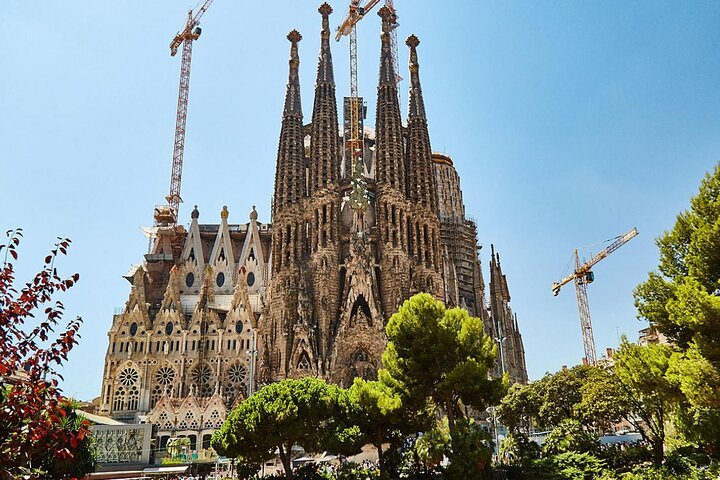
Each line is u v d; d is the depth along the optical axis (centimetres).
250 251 15262
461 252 16162
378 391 4922
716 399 3080
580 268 17375
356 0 16812
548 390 7319
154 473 7794
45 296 1470
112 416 12231
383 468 4900
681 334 4016
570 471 4562
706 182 4009
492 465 4984
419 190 13688
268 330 12062
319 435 5134
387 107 14112
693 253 3806
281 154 13775
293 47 15012
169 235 15800
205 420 10975
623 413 5559
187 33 18750
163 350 12781
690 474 3803
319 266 12381
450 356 4856
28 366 1418
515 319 16262
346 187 13938
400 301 12088
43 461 2684
